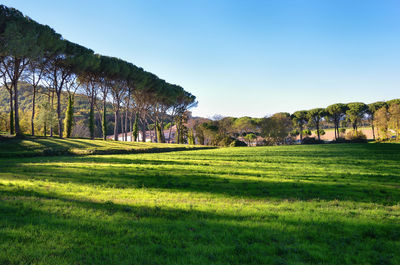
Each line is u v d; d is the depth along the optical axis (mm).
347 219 8109
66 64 44344
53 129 64938
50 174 15695
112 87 55062
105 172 17375
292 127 96875
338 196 11781
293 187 13750
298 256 5359
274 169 21516
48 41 38812
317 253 5504
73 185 12398
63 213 7469
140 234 6098
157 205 9102
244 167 22688
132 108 68812
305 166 24094
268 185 14086
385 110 80750
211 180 15281
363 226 7559
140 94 63938
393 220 8234
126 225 6762
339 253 5645
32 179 13594
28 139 40125
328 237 6605
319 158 32188
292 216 8250
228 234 6395
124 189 12195
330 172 19891
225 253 5340
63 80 46969
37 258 4719
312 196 11820
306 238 6500
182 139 83625
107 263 4703
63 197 9656
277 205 9898
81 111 98438
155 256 5039
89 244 5434
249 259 5121
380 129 81188
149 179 15219
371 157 32812
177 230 6574
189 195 11289
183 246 5637
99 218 7207
